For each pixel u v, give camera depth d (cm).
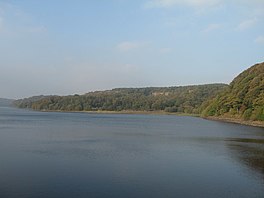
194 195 2767
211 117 16888
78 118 17500
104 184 3045
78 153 4738
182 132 8725
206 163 4088
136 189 2908
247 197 2739
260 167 3875
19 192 2775
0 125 10662
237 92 15000
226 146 5700
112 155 4603
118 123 13225
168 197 2703
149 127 10850
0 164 3866
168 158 4419
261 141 6494
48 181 3122
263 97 12588
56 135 7512
